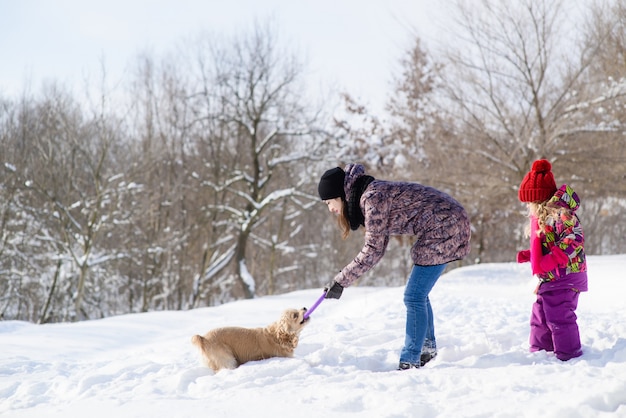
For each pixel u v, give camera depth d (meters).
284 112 24.55
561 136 16.77
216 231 26.81
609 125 16.06
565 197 4.33
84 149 20.81
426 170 18.66
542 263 4.27
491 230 23.80
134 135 22.98
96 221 20.69
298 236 32.81
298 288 33.56
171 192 23.66
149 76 24.31
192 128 25.25
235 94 24.39
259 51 24.23
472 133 17.56
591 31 15.87
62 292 22.38
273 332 4.84
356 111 22.64
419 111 19.52
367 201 4.25
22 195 21.23
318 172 24.22
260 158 26.62
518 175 17.25
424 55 19.31
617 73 15.53
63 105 21.02
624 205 18.38
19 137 22.06
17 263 21.61
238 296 29.92
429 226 4.24
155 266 24.56
